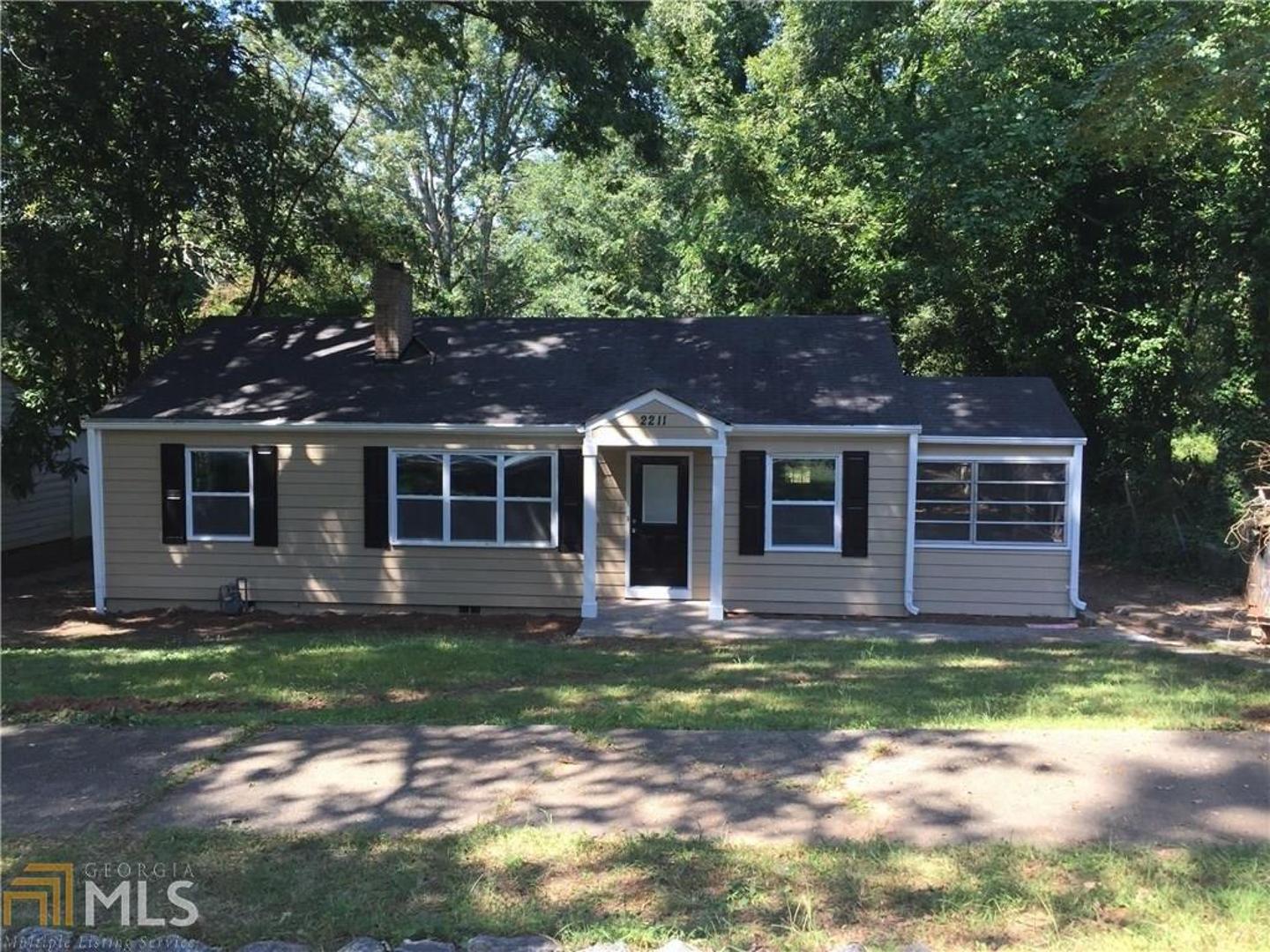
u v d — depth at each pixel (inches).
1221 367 735.7
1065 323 800.9
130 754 230.8
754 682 323.9
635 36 941.8
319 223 776.9
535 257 1263.5
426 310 1087.0
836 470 531.5
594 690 306.2
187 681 317.1
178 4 582.6
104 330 646.5
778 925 147.6
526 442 534.0
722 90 998.4
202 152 663.1
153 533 553.6
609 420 510.9
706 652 407.2
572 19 597.6
